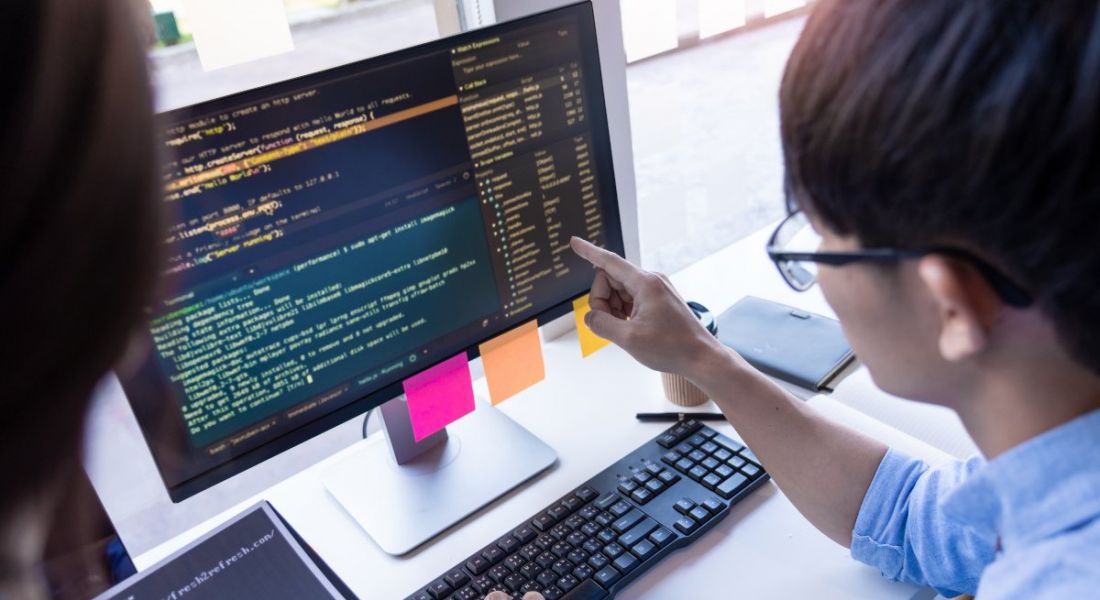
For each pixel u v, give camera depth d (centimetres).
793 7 154
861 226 44
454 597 77
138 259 20
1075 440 45
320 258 79
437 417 93
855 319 49
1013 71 36
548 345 119
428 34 136
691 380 84
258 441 81
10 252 18
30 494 20
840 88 42
